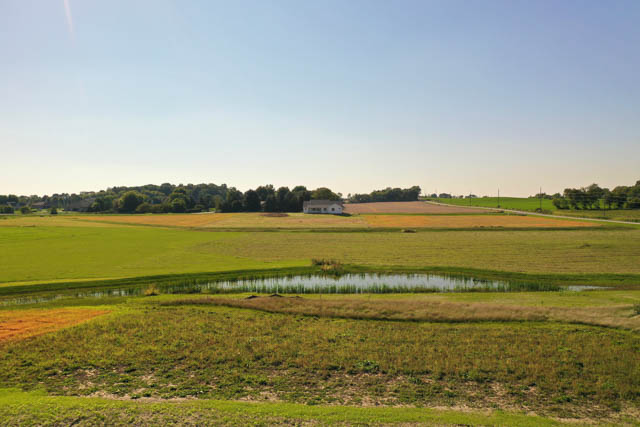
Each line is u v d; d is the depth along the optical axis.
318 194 190.25
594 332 19.88
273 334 19.80
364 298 28.19
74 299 27.91
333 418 11.41
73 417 11.31
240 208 168.88
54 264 41.62
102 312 23.66
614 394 13.63
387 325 21.36
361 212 147.75
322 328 20.75
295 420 11.27
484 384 14.48
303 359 16.53
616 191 150.88
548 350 17.47
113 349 17.52
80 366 15.75
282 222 103.31
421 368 15.70
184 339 18.91
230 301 25.98
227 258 46.75
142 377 14.88
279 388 14.08
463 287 32.88
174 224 98.75
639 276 34.88
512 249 52.34
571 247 53.19
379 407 12.61
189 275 36.59
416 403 13.01
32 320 21.84
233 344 18.28
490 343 18.44
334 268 39.50
